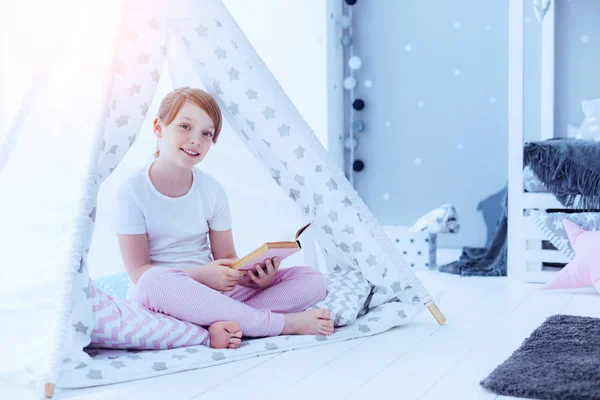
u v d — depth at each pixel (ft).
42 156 7.17
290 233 7.47
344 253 7.04
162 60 6.23
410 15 12.07
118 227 5.91
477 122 11.69
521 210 9.14
